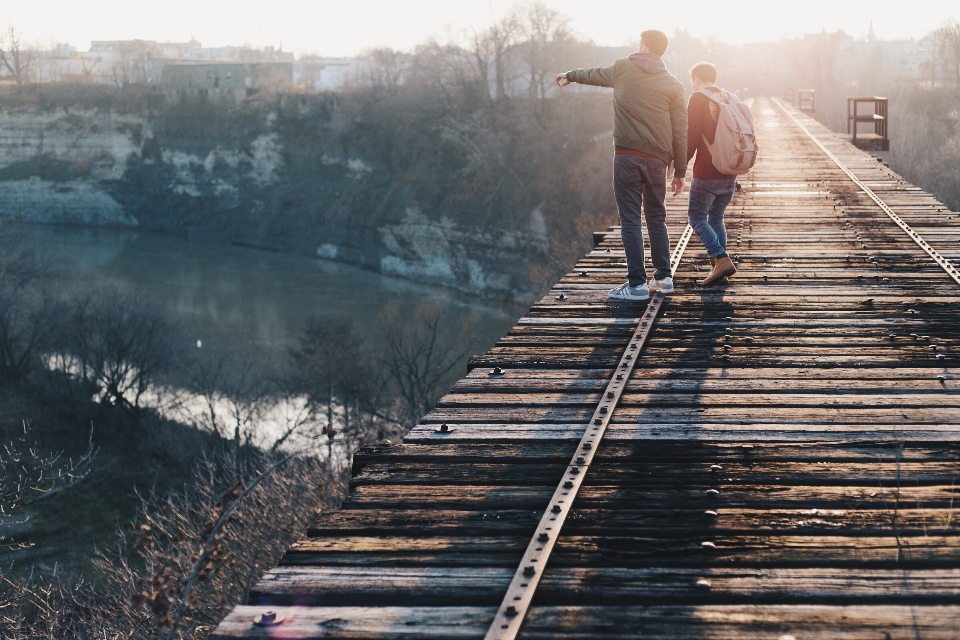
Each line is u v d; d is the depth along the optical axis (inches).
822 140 1021.2
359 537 132.5
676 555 124.8
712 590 114.6
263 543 567.8
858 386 196.1
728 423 175.9
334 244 3346.5
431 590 116.0
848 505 139.7
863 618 107.3
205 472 1348.4
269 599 114.7
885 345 229.9
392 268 3085.6
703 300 282.7
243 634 105.8
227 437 1477.6
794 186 594.9
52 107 4313.5
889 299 278.1
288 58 7598.4
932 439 163.5
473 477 154.1
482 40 3191.4
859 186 581.3
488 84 3420.3
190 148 3993.6
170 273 3029.0
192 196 4001.0
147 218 4133.9
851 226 424.8
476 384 206.7
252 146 3833.7
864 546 125.4
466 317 2439.7
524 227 2682.1
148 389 1678.2
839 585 115.2
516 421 181.6
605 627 106.7
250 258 3353.8
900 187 579.5
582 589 115.5
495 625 105.9
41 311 1742.1
